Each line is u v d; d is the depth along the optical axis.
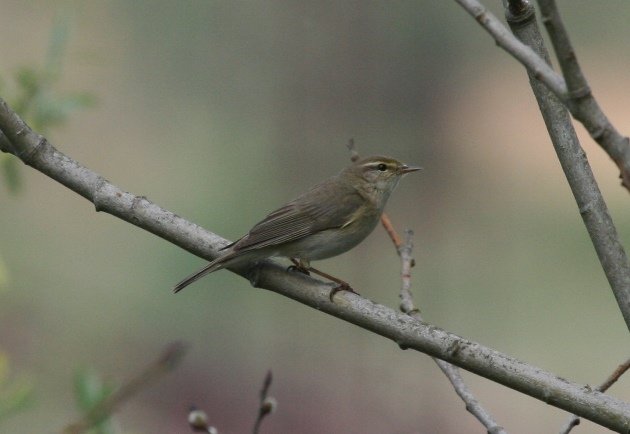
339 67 20.22
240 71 22.59
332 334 16.16
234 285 17.83
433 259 19.73
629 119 23.61
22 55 19.70
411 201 20.28
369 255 18.47
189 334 17.03
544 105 4.71
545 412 15.30
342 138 20.00
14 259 18.67
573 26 25.31
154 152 23.30
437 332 4.69
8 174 6.72
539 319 17.81
